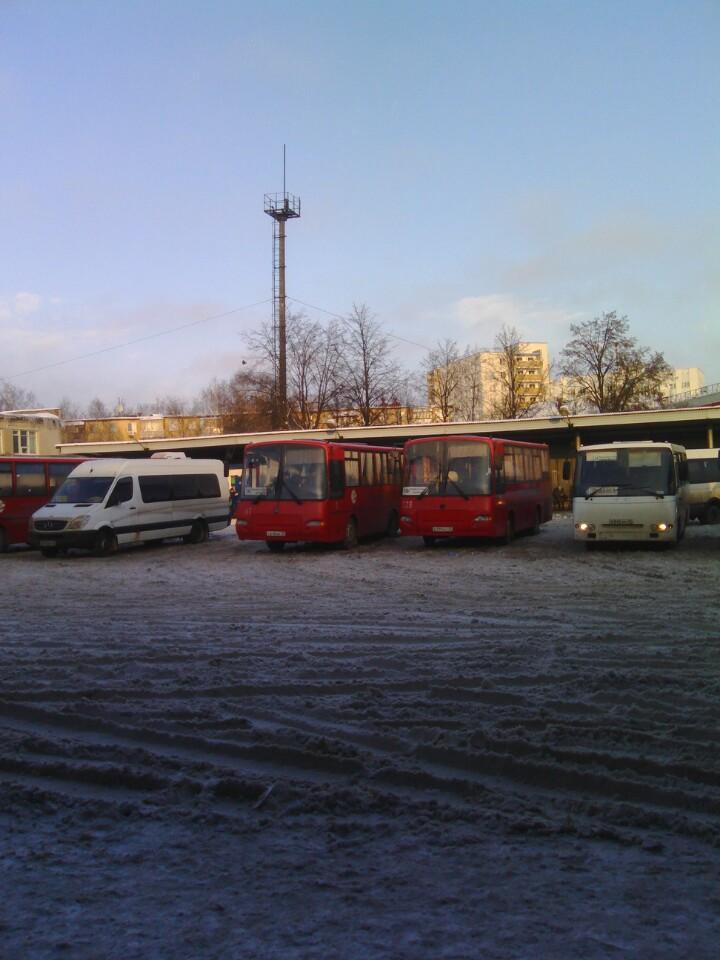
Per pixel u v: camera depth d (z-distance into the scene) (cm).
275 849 412
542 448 2561
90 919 346
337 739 570
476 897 361
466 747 541
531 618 1041
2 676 764
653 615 1041
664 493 1862
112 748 554
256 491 2092
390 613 1102
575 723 590
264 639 924
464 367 6122
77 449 4103
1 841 426
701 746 536
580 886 371
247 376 5522
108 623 1065
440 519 2062
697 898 359
